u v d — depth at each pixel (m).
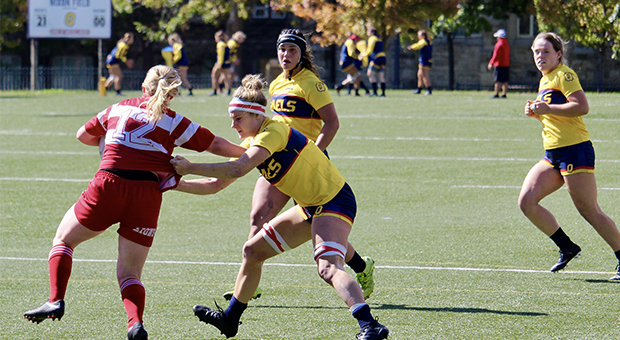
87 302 17.88
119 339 15.16
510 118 59.38
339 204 14.64
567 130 19.83
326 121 18.92
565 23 77.88
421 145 47.28
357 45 85.31
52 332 15.59
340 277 13.76
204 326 16.05
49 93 105.56
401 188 34.19
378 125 56.81
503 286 19.02
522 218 27.80
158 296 18.45
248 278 15.09
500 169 38.78
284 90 19.28
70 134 55.97
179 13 132.75
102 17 108.38
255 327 15.88
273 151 14.50
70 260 14.67
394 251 23.17
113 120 14.89
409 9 98.75
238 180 36.94
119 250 14.70
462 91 102.69
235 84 117.00
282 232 15.01
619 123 53.56
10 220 28.52
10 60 143.50
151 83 14.79
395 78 125.06
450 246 23.67
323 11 104.00
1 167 41.22
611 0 70.06
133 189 14.41
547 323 15.82
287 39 18.92
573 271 20.52
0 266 21.66
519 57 122.12
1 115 70.00
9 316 16.72
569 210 28.86
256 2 142.50
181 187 16.12
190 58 146.75
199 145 14.98
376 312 16.84
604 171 37.25
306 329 15.70
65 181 37.06
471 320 16.11
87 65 146.50
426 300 17.78
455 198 31.91
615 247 19.62
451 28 110.94
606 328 15.41
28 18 108.88
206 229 27.05
